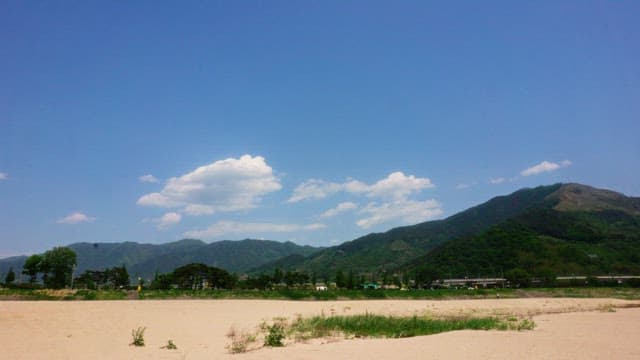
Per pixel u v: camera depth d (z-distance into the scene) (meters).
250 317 45.59
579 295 109.12
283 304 68.75
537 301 86.94
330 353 23.22
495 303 79.25
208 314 48.81
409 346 25.67
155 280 131.00
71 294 83.44
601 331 36.16
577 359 22.44
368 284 162.12
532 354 23.53
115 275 134.50
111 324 37.47
